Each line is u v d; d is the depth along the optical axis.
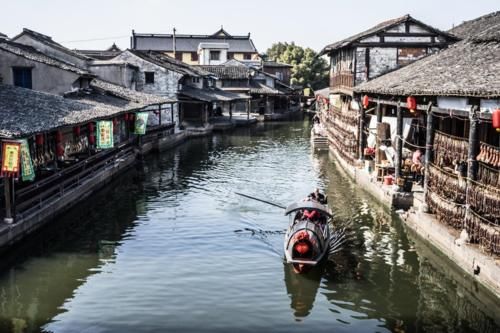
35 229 20.27
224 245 19.66
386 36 36.38
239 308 14.55
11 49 34.81
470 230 16.20
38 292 15.65
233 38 105.69
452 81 18.03
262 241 20.12
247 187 29.72
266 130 61.81
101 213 24.16
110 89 40.56
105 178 29.95
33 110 23.12
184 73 54.75
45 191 21.81
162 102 44.38
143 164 37.66
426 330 13.44
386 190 23.80
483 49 21.03
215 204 25.73
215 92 68.69
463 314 14.28
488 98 14.93
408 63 36.50
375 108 31.09
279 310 14.47
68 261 18.16
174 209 24.83
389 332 13.34
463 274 16.14
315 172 34.34
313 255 16.53
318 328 13.52
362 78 36.78
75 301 15.01
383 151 26.94
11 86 26.92
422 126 27.03
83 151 30.78
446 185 18.16
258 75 82.44
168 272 17.06
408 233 20.83
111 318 13.95
